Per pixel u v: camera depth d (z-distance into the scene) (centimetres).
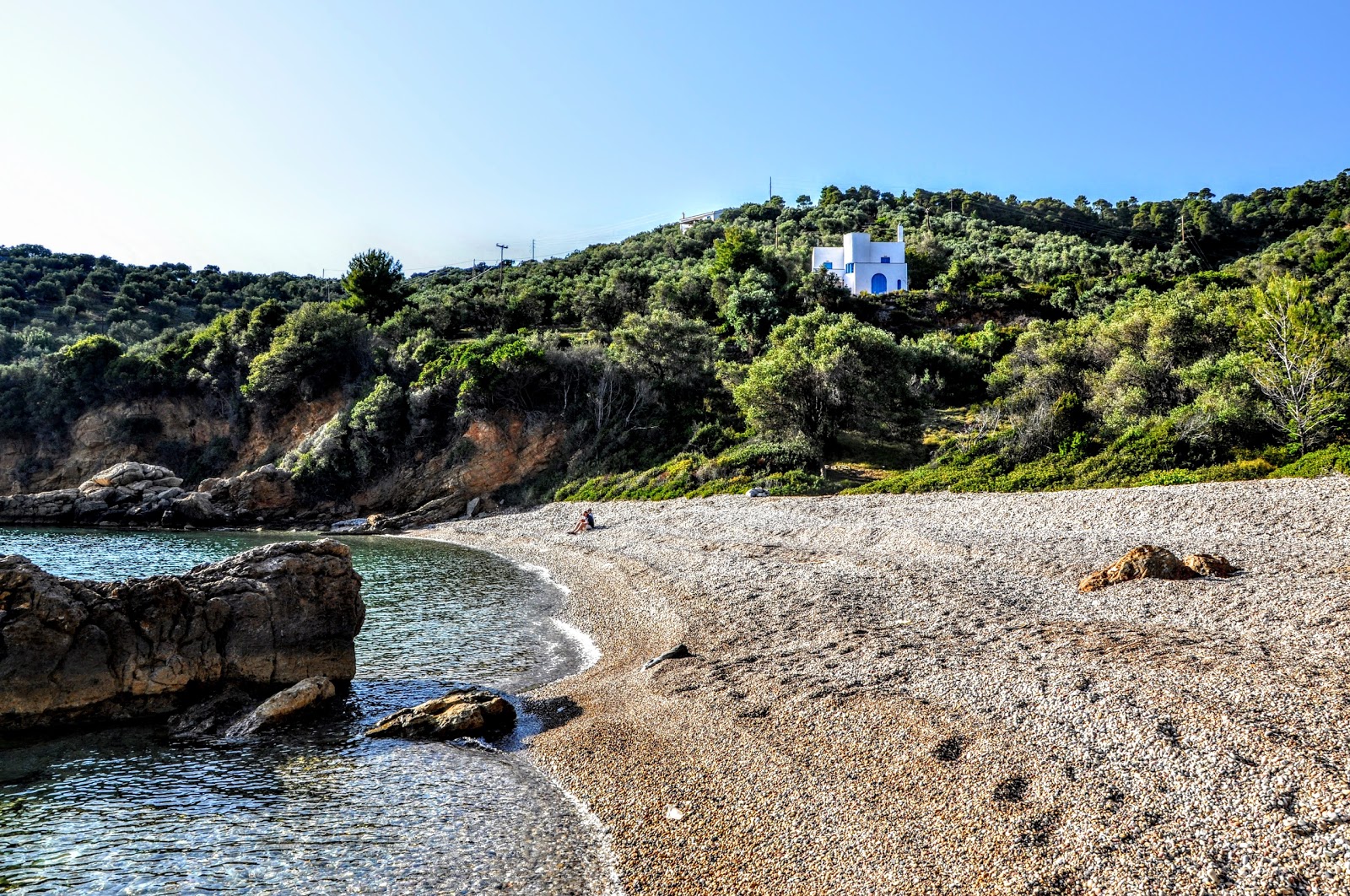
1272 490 2939
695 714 1495
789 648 1842
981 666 1495
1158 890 812
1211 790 955
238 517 6128
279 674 1811
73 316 11162
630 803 1180
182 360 7650
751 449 5212
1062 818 957
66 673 1603
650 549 3700
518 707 1698
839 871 935
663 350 6481
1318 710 1105
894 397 5178
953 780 1089
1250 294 5325
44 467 7412
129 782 1317
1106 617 1809
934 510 3628
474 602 2873
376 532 5747
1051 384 5150
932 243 11612
